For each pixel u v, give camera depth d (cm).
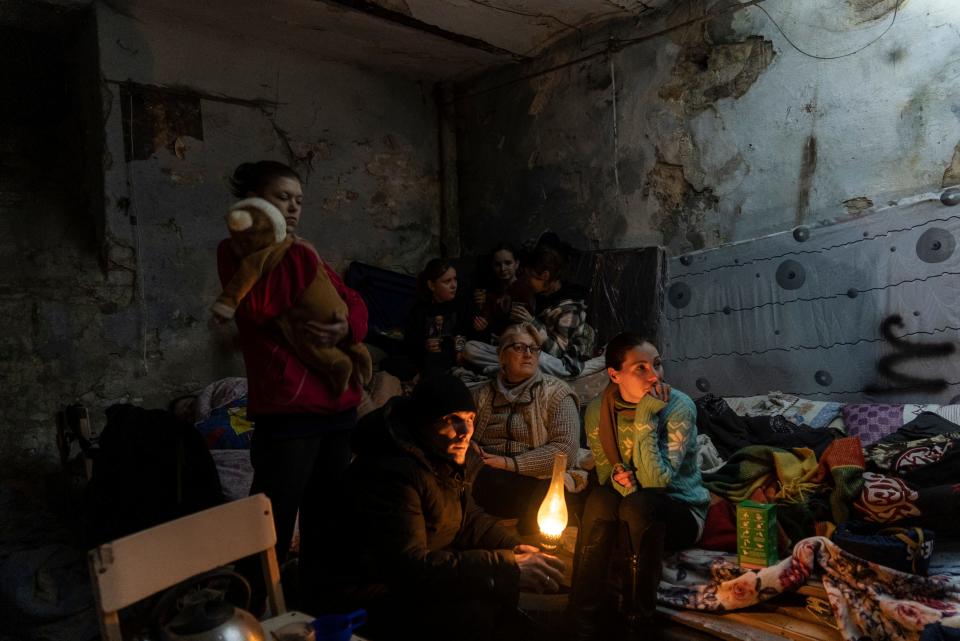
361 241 579
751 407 412
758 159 438
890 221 381
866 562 247
